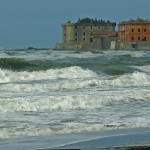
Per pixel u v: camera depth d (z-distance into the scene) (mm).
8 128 49094
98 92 85000
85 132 45781
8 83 102188
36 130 47781
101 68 151625
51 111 63781
